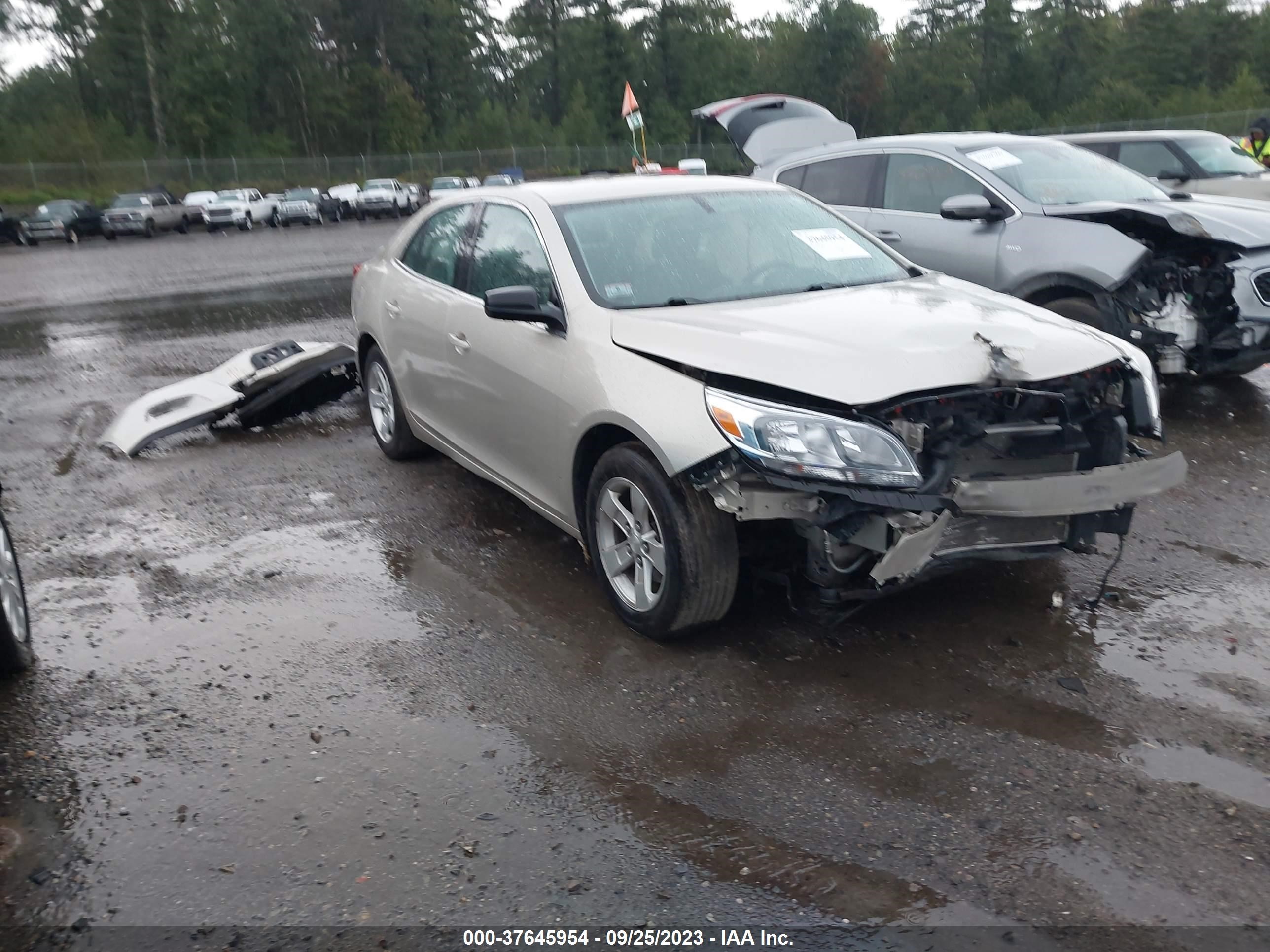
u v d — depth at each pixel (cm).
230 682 417
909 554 364
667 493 400
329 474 672
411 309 609
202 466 700
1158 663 405
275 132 7369
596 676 411
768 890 294
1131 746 352
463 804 336
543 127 7919
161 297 1736
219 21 7681
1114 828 312
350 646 443
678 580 405
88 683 420
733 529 404
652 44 8969
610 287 466
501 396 505
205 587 508
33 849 322
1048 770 341
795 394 377
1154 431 435
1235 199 823
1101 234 711
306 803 339
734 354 396
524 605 475
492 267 538
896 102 9106
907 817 321
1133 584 473
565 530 483
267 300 1620
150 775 358
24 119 8100
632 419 407
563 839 318
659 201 523
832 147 933
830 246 524
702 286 476
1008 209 771
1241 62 8194
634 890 296
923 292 479
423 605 479
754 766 350
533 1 9250
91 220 3650
